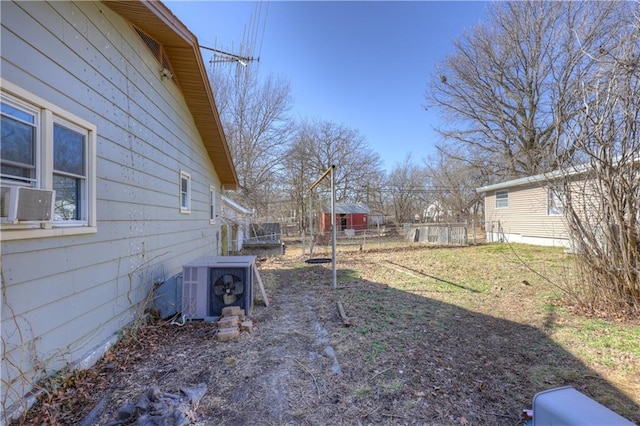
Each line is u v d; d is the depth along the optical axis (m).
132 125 3.59
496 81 17.52
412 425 1.92
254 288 5.03
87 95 2.76
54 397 2.16
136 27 3.73
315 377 2.50
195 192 6.43
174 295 3.98
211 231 8.05
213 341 3.23
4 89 1.92
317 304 4.66
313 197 24.89
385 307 4.46
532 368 2.65
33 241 2.11
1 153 1.92
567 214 4.44
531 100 16.39
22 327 2.00
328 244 14.89
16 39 2.01
